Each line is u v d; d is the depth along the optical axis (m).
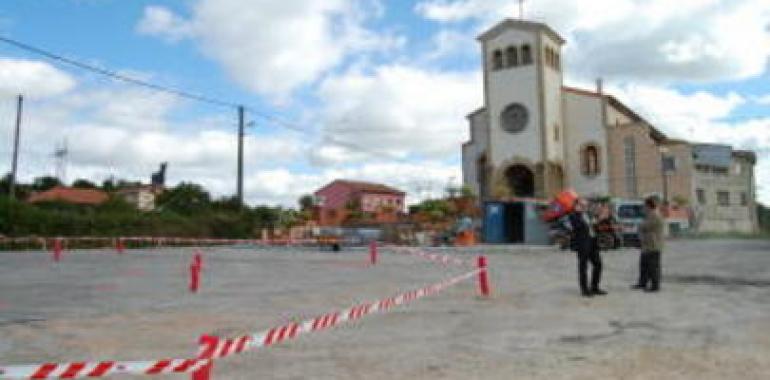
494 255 29.09
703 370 6.99
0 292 14.56
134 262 25.45
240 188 50.12
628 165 53.41
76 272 20.41
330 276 18.58
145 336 9.19
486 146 57.16
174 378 6.84
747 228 59.66
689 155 54.38
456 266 22.44
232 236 50.34
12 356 7.91
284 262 25.02
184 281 17.23
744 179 59.88
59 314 11.20
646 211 14.06
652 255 13.91
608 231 29.56
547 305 12.02
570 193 13.72
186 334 9.34
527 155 54.28
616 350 8.02
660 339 8.71
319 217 60.69
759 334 9.05
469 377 6.80
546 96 54.41
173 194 69.38
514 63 55.72
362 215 58.28
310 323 6.14
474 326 9.85
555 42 56.75
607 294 13.51
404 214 56.28
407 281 16.91
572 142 55.78
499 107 56.03
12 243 38.56
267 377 6.88
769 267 20.25
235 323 10.27
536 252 31.75
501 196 52.09
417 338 8.95
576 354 7.81
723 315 10.72
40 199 79.88
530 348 8.20
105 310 11.67
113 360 7.69
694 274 18.02
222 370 7.18
